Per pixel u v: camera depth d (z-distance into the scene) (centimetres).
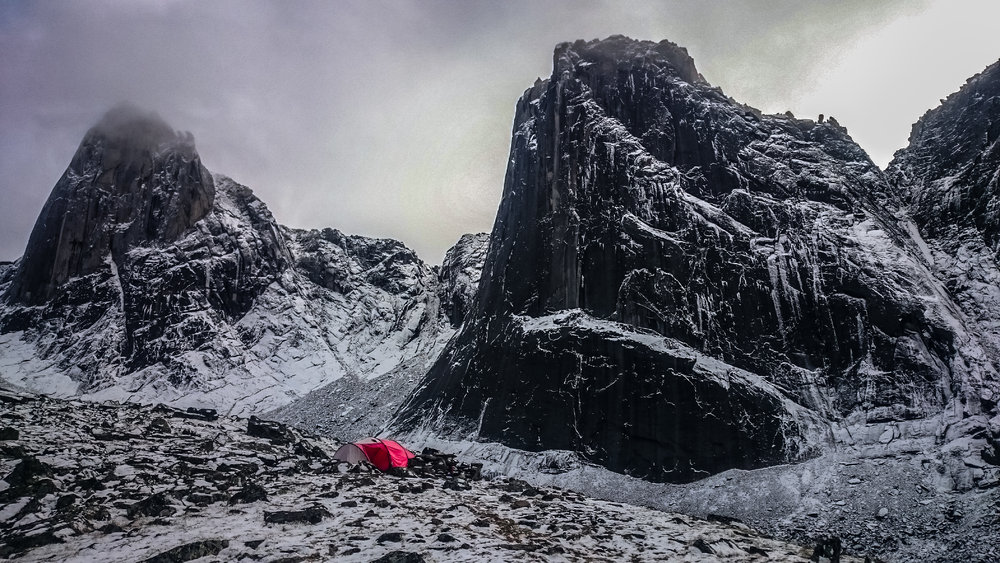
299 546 1472
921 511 3225
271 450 2934
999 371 4034
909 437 3897
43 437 2358
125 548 1407
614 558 1594
